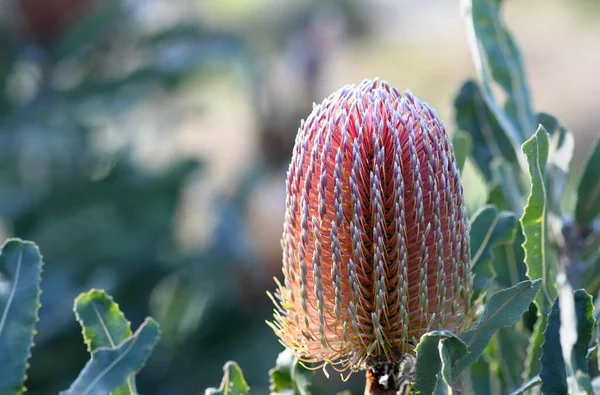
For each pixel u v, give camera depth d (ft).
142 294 17.43
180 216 18.39
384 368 4.45
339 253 4.18
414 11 48.14
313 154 4.29
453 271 4.28
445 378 3.79
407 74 41.24
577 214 6.14
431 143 4.26
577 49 38.29
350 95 4.39
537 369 4.95
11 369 4.43
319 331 4.34
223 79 20.93
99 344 4.89
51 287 15.98
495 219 5.44
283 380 5.17
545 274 4.76
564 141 6.09
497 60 6.19
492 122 6.79
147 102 19.43
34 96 17.38
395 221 4.19
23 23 16.76
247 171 19.89
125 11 17.72
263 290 18.48
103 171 17.71
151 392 16.71
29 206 16.62
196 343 17.76
